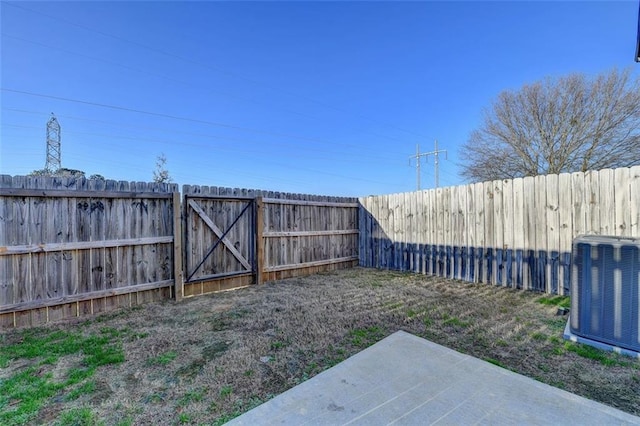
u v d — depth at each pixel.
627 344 2.69
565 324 3.47
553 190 4.95
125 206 4.48
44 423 1.83
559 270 4.87
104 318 3.92
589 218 4.57
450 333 3.28
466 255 6.02
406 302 4.49
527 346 2.91
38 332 3.44
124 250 4.47
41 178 3.84
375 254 7.71
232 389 2.21
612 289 2.78
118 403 2.04
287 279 6.35
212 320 3.79
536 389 2.15
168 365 2.59
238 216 5.75
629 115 13.73
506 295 4.85
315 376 2.39
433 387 2.20
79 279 4.09
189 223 5.09
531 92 16.22
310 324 3.60
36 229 3.80
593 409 1.91
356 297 4.81
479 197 5.85
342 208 7.74
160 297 4.77
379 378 2.34
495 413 1.88
